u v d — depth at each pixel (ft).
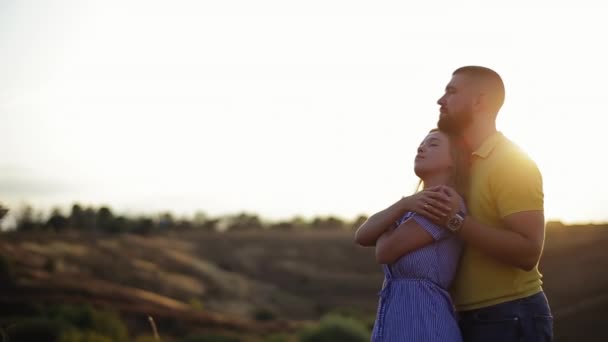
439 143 12.67
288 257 321.93
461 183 12.54
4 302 108.58
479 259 12.25
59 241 228.43
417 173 12.85
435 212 11.89
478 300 12.18
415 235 12.05
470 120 12.71
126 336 100.01
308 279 281.13
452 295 12.62
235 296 224.53
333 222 456.86
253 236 370.73
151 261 245.65
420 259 12.07
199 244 329.93
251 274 286.46
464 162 12.60
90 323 96.78
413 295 12.02
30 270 152.76
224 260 302.86
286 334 123.54
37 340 79.61
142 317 121.60
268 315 187.42
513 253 11.64
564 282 82.69
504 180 11.98
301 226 455.63
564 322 64.08
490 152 12.39
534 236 11.69
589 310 63.77
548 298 79.46
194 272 245.65
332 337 94.22
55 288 131.85
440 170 12.59
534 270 12.29
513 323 11.89
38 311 103.24
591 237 99.96
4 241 202.18
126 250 248.11
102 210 288.30
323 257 323.98
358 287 269.64
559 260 91.35
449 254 12.21
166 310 130.72
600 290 74.23
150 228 323.98
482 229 11.77
